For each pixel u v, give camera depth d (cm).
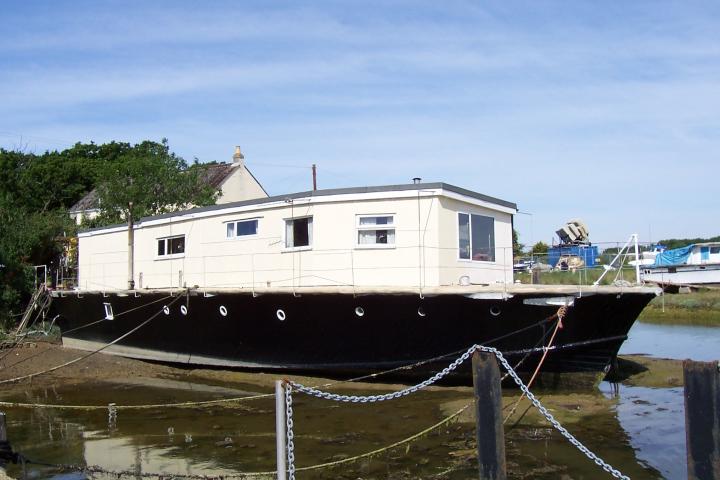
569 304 1184
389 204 1447
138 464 962
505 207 1659
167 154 3559
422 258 1414
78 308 2150
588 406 1199
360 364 1434
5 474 839
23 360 1964
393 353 1389
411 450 969
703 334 2548
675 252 4316
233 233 1684
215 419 1228
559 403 1219
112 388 1609
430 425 1105
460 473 861
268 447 1025
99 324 2066
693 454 557
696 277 4100
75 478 900
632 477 830
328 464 879
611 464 880
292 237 1558
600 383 1403
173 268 1856
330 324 1427
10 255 2597
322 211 1495
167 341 1825
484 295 1227
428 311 1305
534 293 1203
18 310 2616
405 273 1423
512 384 1325
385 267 1438
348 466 906
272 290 1440
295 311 1457
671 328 2812
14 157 4697
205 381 1648
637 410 1176
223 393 1484
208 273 1736
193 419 1234
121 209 3356
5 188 4022
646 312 3400
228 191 3931
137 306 1872
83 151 5897
